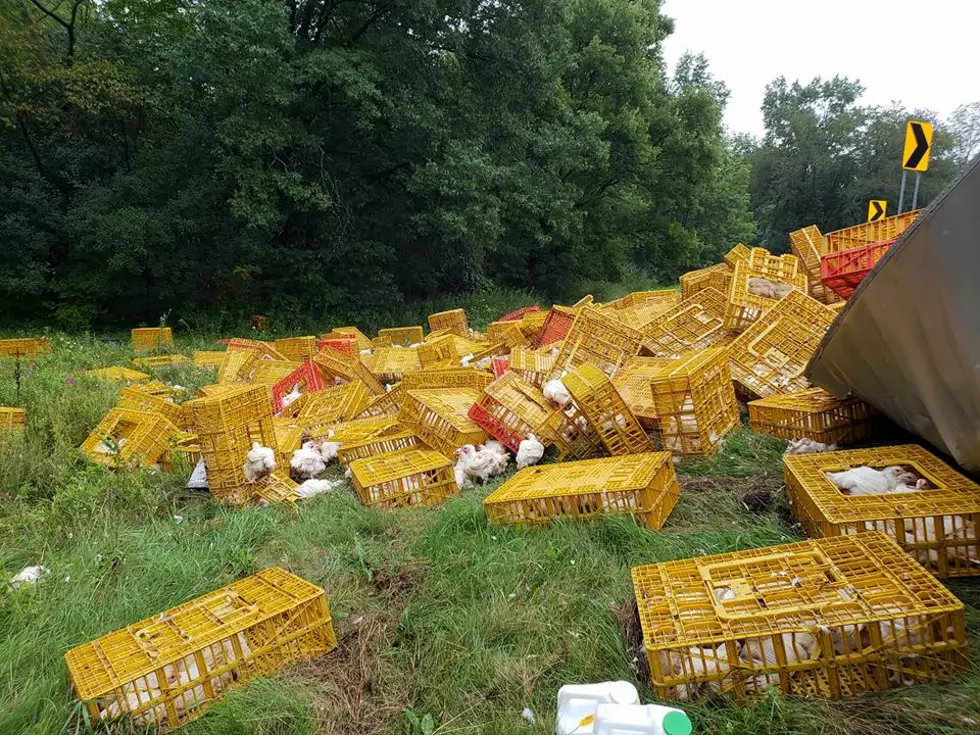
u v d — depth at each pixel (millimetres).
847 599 2535
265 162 19281
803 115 52688
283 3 18375
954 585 3033
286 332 19781
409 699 2805
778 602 2590
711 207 42562
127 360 11609
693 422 4797
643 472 4074
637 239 35656
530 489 4242
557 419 5301
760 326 6031
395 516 4449
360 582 3709
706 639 2465
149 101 19953
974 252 3053
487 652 2926
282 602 3098
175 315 21047
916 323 3414
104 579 3789
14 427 6184
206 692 2764
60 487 5168
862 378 4051
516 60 21047
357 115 18906
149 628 3020
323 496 4926
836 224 52156
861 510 3217
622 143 29328
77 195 20625
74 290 19844
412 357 9328
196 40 16359
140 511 4789
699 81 49750
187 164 20234
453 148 19281
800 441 4762
